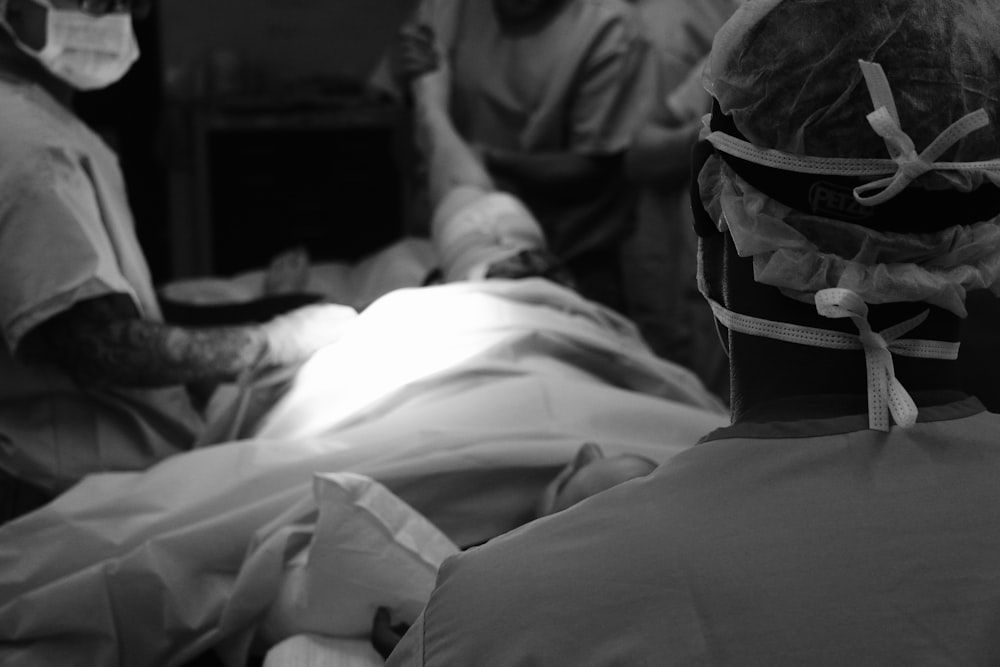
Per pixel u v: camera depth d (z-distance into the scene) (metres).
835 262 1.04
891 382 1.03
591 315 2.97
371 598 1.90
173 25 5.81
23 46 2.40
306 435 2.41
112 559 2.09
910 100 1.02
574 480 1.95
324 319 2.47
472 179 3.84
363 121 5.37
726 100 1.07
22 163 2.24
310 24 5.95
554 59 4.27
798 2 1.05
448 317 2.60
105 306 2.30
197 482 2.21
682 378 2.90
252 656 2.12
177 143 5.29
